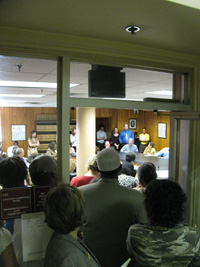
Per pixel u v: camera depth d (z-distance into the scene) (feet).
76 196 2.98
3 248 3.70
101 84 5.02
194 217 6.12
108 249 4.37
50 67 6.16
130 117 31.81
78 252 2.85
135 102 5.22
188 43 4.85
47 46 4.17
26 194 4.02
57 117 4.47
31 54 4.15
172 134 6.24
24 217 3.99
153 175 5.80
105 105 4.84
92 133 14.69
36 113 26.35
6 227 3.89
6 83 9.60
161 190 3.20
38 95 14.78
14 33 3.92
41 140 26.20
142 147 29.63
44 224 4.08
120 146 25.89
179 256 2.98
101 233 4.34
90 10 3.28
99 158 4.50
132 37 4.48
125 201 4.33
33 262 4.00
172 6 3.19
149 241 3.06
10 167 3.94
